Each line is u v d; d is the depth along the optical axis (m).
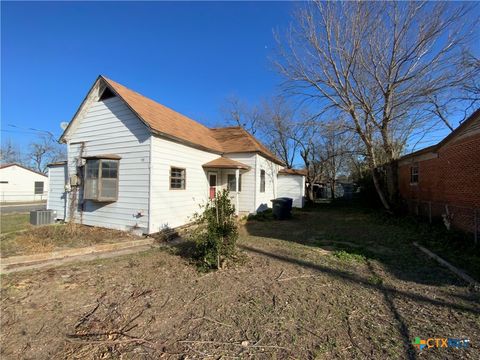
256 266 5.32
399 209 12.64
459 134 8.33
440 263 5.45
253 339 2.81
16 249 6.36
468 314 3.34
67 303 3.68
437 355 2.55
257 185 13.84
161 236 8.15
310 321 3.18
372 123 12.73
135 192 8.63
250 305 3.60
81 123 10.13
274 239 8.02
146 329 3.01
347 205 22.06
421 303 3.66
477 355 2.54
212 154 12.81
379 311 3.43
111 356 2.54
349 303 3.66
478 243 6.78
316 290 4.11
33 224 9.99
